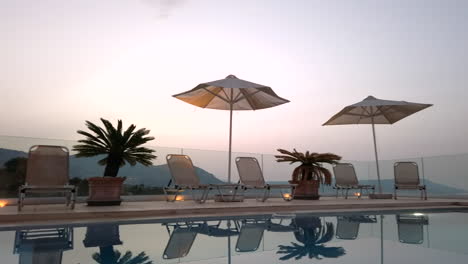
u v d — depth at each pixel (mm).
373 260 2600
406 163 10031
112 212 5555
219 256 2805
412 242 3469
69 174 6918
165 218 5605
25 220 4980
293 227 4715
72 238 3654
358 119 11398
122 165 7723
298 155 9828
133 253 2908
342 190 11406
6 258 2666
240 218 5844
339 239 3682
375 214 6672
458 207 8523
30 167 6102
